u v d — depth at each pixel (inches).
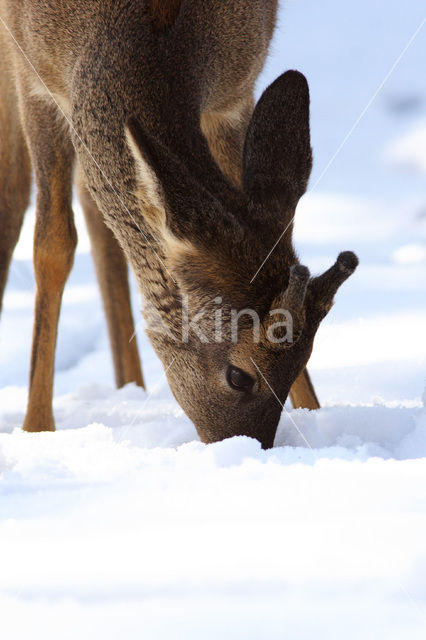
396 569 180.7
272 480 253.4
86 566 187.2
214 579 178.5
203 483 252.2
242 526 209.8
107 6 394.6
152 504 232.1
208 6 398.3
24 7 434.0
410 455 319.3
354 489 240.5
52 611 164.1
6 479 273.4
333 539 199.3
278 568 183.3
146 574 181.6
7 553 196.2
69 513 225.6
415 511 218.7
